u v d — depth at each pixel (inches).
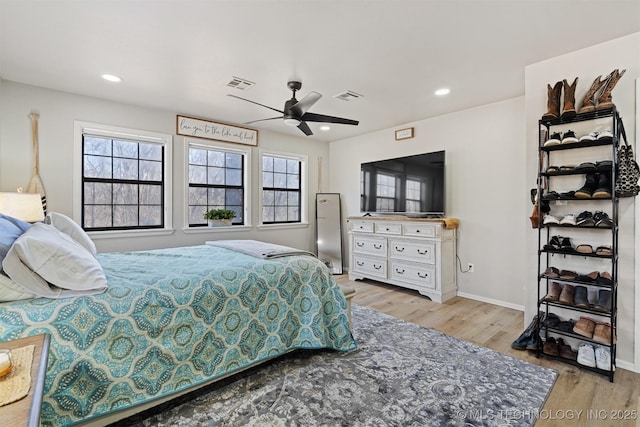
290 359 90.7
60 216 88.6
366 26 83.0
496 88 125.8
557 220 90.7
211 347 72.8
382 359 90.9
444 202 156.3
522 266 136.0
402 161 175.6
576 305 85.2
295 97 127.1
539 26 82.5
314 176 221.1
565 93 89.7
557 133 92.4
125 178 147.9
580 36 87.0
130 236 146.1
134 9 75.3
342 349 94.6
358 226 187.8
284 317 86.4
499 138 142.0
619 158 82.9
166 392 65.9
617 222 86.2
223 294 75.9
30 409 29.5
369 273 180.9
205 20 80.0
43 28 83.0
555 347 91.0
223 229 175.8
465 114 153.3
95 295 61.2
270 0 72.3
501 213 142.1
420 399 72.0
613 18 78.7
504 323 120.0
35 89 122.3
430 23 81.6
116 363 60.1
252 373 83.0
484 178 147.3
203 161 172.7
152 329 64.7
